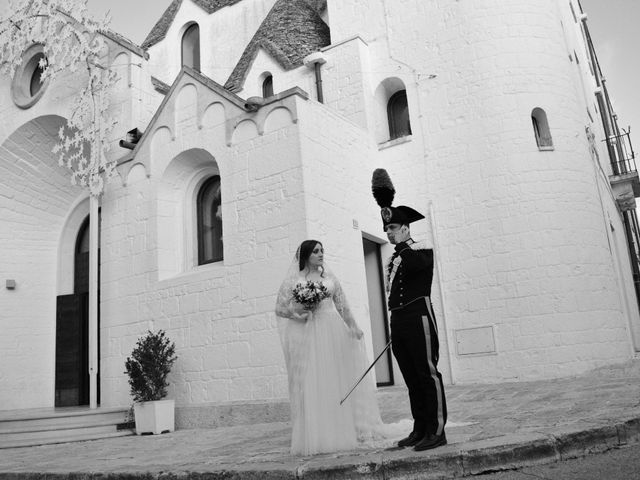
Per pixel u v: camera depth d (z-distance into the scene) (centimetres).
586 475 377
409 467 417
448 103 1192
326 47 1335
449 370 1098
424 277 490
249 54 1529
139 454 662
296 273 574
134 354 980
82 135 1238
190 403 986
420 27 1257
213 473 464
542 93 1141
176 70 1833
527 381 1006
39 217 1510
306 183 945
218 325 983
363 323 1038
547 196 1088
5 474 599
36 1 1412
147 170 1138
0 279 1431
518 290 1061
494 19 1173
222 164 1038
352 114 1267
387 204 519
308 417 514
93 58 1266
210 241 1121
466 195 1140
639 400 611
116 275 1142
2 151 1426
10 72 1437
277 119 985
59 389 1357
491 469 414
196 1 1852
